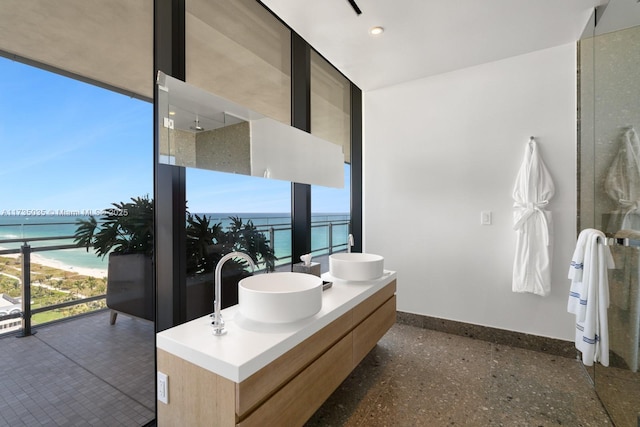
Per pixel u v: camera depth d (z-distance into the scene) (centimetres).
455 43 234
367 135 326
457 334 279
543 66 244
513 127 256
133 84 147
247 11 198
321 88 275
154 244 156
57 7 127
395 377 210
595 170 197
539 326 247
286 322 136
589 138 212
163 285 155
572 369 219
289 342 128
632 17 154
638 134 147
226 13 183
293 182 236
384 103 316
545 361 231
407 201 304
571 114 235
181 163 139
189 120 143
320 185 249
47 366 137
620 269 161
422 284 296
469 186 275
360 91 330
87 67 135
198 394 117
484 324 269
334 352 161
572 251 235
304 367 140
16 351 132
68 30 130
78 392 142
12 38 118
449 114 282
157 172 154
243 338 126
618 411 160
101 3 137
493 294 265
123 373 152
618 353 162
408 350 249
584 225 223
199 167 147
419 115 297
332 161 265
